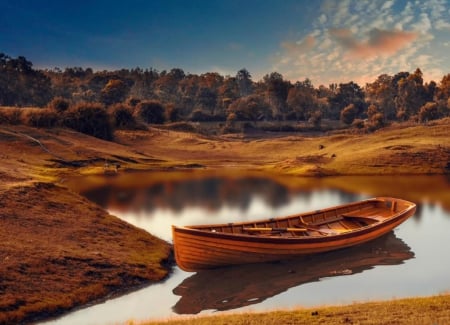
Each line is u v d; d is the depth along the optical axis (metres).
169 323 20.50
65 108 140.62
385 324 17.95
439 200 60.75
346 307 21.47
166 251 35.78
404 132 124.44
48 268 28.42
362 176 87.75
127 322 22.38
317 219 41.75
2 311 23.64
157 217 49.78
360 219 42.03
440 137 114.62
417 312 19.53
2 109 124.19
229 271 32.28
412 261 34.56
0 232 32.66
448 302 21.08
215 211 53.81
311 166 93.38
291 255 33.56
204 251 31.03
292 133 190.25
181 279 30.64
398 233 42.47
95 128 134.88
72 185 73.25
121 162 102.81
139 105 193.00
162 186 74.25
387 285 29.77
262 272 32.12
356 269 32.84
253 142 149.50
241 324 19.09
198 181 81.06
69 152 101.62
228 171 97.81
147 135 152.88
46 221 37.12
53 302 25.38
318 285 29.83
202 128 196.62
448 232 42.84
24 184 46.38
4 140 100.25
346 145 122.06
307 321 19.06
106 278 28.91
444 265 33.72
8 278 26.33
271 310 23.00
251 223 36.25
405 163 93.75
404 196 64.50
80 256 30.77
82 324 23.62
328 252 35.84
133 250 34.47
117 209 54.16
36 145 101.50
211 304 26.72
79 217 40.03
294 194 67.00
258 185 76.44
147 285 29.30
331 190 70.81
